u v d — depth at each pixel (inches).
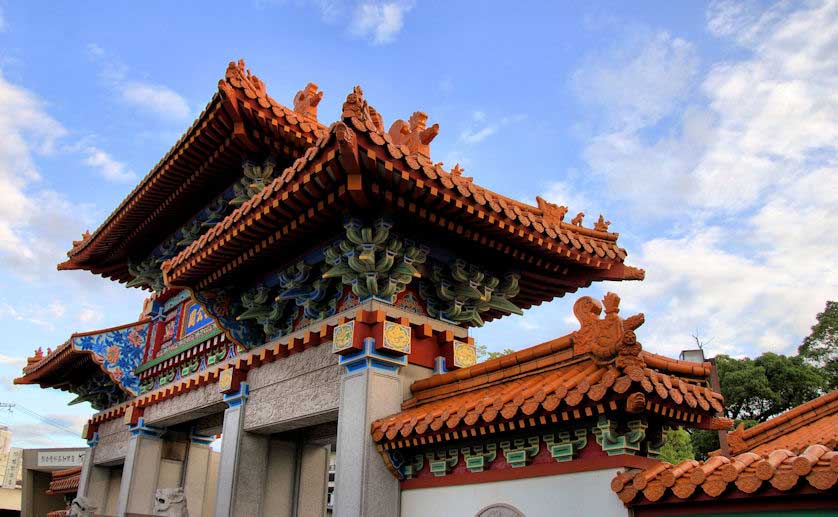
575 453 332.8
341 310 490.9
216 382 627.5
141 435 744.3
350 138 359.6
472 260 505.4
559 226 502.3
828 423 611.8
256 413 539.5
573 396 308.3
